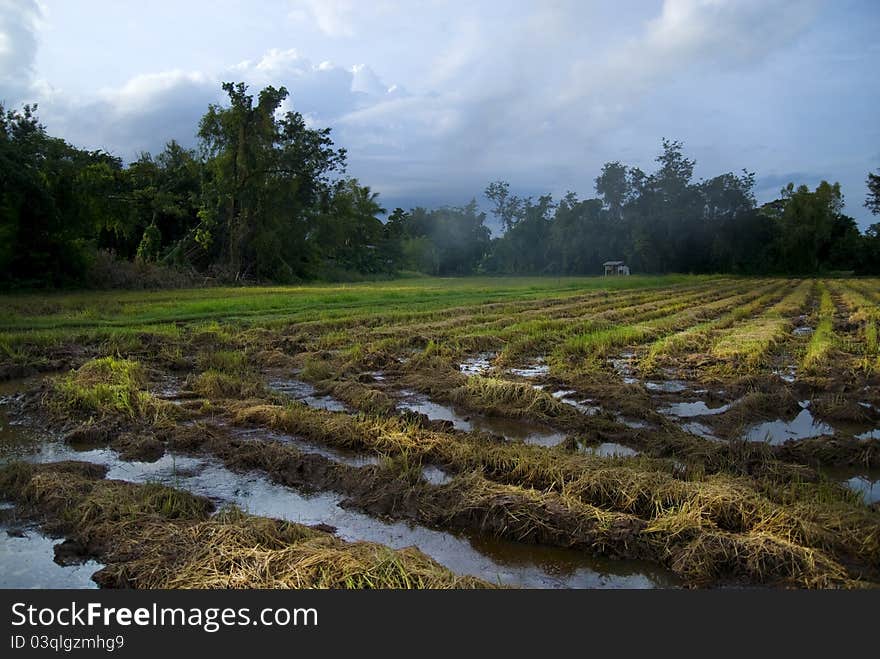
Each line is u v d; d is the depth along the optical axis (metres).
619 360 13.50
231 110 41.72
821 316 22.58
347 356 12.90
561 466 6.21
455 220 104.44
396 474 6.23
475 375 10.52
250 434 7.80
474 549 5.06
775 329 17.45
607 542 4.97
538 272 89.25
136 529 4.96
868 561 4.69
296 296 28.41
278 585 4.14
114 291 30.25
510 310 24.30
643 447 7.61
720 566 4.66
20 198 26.56
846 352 14.08
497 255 93.31
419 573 4.26
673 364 12.77
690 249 75.38
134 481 6.27
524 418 8.75
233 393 9.88
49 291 28.19
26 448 7.23
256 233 45.19
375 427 7.53
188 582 4.21
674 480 5.82
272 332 16.16
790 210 70.75
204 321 18.34
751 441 7.35
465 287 43.44
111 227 38.66
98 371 10.39
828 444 7.19
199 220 46.03
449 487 5.80
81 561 4.70
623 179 79.12
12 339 13.23
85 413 8.34
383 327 17.84
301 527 5.01
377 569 4.27
